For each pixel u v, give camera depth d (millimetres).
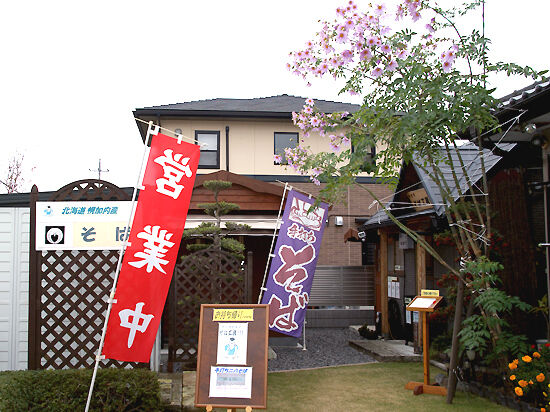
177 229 4789
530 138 5969
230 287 6680
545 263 6160
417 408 4980
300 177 13422
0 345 6137
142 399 4469
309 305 11695
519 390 4590
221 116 13141
